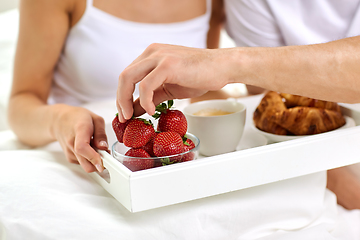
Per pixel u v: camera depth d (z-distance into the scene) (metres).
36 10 1.44
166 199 0.95
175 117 1.01
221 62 0.98
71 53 1.54
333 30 1.48
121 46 1.56
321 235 1.01
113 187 0.98
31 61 1.45
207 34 1.77
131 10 1.55
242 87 1.74
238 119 1.10
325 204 1.09
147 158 0.97
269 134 1.13
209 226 0.99
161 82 0.96
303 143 1.01
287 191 1.04
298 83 1.01
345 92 1.03
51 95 1.61
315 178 1.07
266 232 1.02
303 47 1.02
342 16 1.47
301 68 1.00
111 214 0.98
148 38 1.58
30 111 1.31
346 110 1.17
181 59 0.97
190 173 0.96
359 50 1.02
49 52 1.46
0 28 2.17
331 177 1.23
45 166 1.08
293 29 1.49
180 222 0.98
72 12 1.51
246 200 1.01
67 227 0.95
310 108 1.12
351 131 1.04
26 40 1.44
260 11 1.54
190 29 1.62
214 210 0.99
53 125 1.17
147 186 0.94
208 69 0.97
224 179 0.98
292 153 1.01
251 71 0.99
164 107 1.02
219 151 1.11
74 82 1.58
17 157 1.12
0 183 1.03
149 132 1.00
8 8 2.46
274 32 1.54
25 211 0.97
